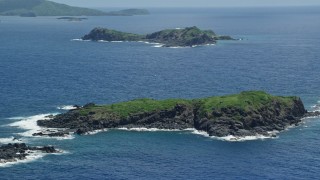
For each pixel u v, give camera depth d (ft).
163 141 591.78
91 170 498.69
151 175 488.02
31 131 616.80
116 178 479.82
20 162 513.86
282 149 563.07
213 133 612.29
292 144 580.71
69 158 529.86
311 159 531.09
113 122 643.45
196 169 504.02
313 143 584.40
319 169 502.79
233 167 509.76
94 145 573.33
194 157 538.47
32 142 576.20
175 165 515.09
